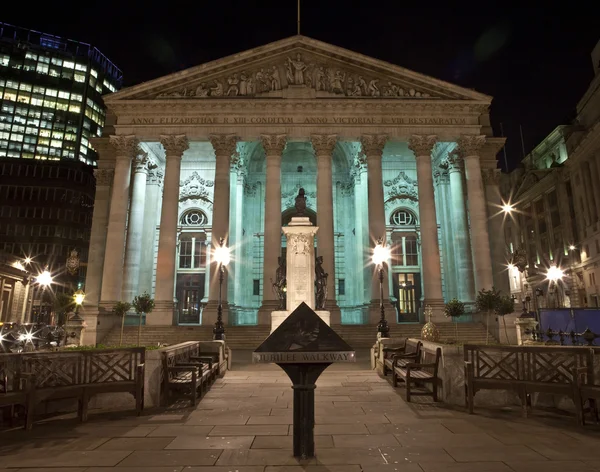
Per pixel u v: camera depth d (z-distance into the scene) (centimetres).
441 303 3253
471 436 824
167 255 3294
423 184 3456
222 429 892
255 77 3588
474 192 3450
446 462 680
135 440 815
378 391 1312
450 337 2922
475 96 3566
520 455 711
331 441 798
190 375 1231
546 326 2481
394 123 3538
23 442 804
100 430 888
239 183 4138
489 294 2720
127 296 3606
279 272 2447
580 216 4978
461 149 3569
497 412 1023
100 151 3894
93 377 1068
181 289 4184
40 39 11794
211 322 3206
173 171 3428
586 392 879
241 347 2847
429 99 3528
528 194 6138
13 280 5266
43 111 10638
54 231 7269
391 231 4338
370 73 3600
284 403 1156
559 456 704
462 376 1112
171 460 699
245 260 4272
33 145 10356
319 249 3306
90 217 7688
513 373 1066
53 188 7406
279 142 3459
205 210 4297
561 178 5419
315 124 3509
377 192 3416
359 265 4012
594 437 809
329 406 1102
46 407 1032
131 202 3788
